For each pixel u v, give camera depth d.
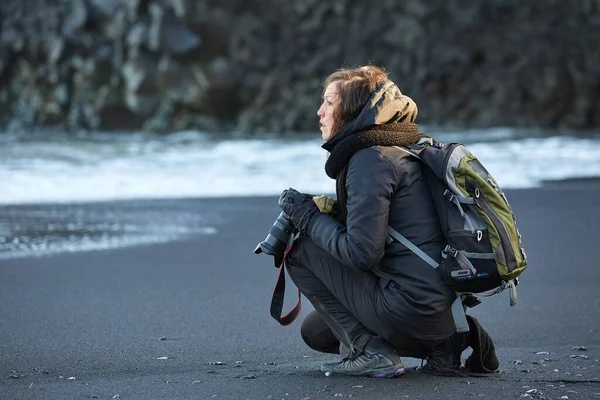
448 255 8.70
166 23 66.75
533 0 72.56
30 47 68.44
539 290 15.54
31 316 13.16
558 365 10.16
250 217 24.91
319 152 46.97
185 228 22.72
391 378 9.14
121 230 22.30
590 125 72.50
